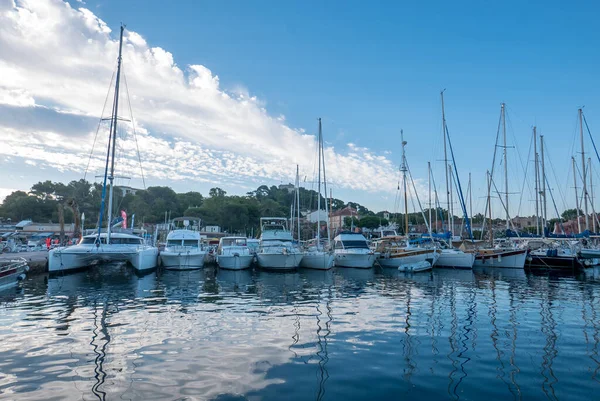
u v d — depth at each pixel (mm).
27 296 16266
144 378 7172
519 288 20031
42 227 72312
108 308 13812
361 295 17312
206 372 7504
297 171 45938
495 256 32781
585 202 39438
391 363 8078
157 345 9234
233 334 10281
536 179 41031
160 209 93188
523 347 9219
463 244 36219
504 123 39406
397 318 12336
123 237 27703
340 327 11102
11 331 10461
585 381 7168
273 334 10305
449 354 8680
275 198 130375
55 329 10703
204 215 90312
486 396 6523
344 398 6398
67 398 6305
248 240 37906
